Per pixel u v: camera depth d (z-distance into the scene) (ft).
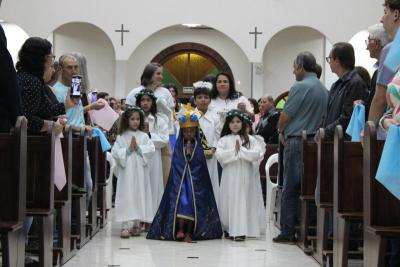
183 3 51.88
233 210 25.22
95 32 58.23
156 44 59.62
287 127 24.43
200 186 25.71
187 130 26.11
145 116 28.27
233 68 60.03
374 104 14.69
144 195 26.32
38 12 51.11
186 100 60.23
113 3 51.72
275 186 32.01
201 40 59.93
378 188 13.80
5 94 14.65
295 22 51.72
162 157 29.25
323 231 19.51
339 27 51.55
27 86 17.51
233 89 28.94
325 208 19.22
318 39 58.13
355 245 20.39
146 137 26.91
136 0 51.90
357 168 16.53
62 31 57.21
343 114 20.71
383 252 13.20
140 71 59.57
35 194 16.87
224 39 59.98
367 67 55.83
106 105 26.94
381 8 51.34
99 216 28.71
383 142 13.75
